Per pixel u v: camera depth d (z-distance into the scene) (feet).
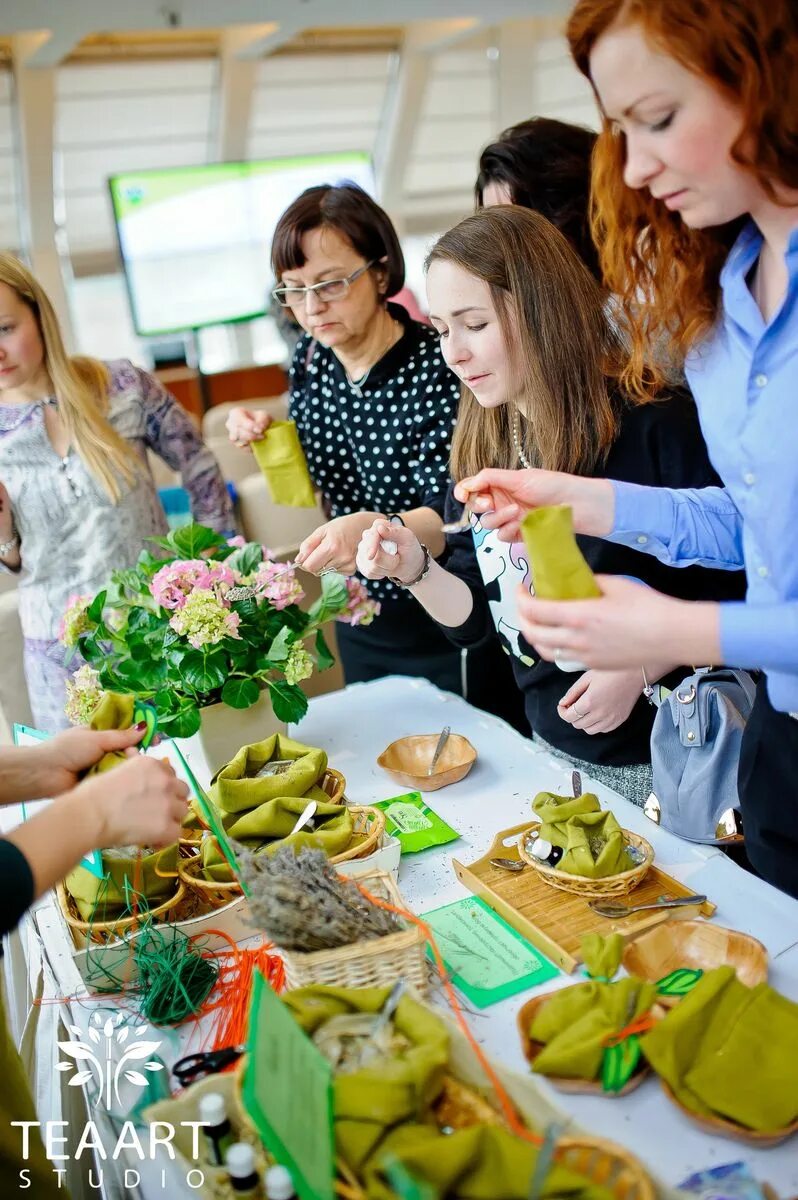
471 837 4.68
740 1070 3.03
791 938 3.76
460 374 5.08
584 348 4.84
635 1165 2.63
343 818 4.42
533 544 3.18
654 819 4.72
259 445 6.89
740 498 3.85
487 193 6.30
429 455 6.96
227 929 4.03
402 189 35.12
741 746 4.34
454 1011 3.49
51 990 4.15
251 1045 2.90
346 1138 2.69
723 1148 2.91
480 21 27.32
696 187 3.16
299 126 32.40
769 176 3.08
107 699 3.98
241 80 28.50
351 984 3.36
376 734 5.88
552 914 4.00
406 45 31.09
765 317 3.64
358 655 8.09
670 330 4.08
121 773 3.23
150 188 21.65
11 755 3.72
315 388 7.45
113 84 27.84
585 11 2.99
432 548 6.33
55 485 7.35
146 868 4.17
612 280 4.14
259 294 23.40
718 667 4.72
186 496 12.33
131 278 21.75
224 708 5.43
